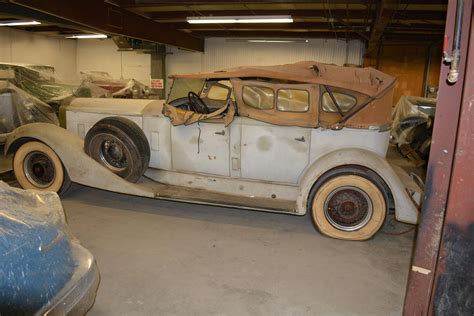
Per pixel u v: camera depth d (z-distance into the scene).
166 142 4.04
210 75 3.66
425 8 7.64
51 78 7.15
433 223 1.61
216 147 3.83
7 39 12.38
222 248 3.25
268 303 2.48
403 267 3.01
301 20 9.32
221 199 3.69
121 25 8.45
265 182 3.77
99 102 4.50
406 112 7.77
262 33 12.46
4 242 1.50
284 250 3.25
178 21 10.07
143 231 3.56
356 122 3.41
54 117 5.71
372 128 3.42
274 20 8.81
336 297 2.57
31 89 6.71
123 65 15.05
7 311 1.43
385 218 3.42
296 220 3.95
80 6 7.02
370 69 3.42
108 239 3.37
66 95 6.95
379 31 7.80
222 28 11.41
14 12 7.61
